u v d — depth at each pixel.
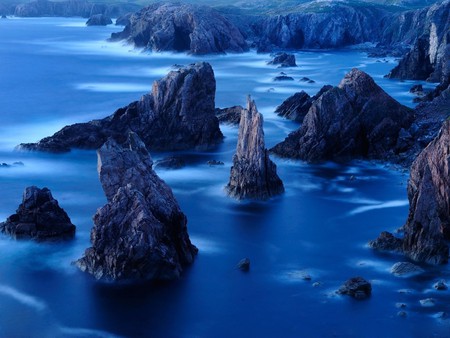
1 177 102.75
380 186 97.44
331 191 95.38
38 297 64.88
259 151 90.94
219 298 64.62
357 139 109.19
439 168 75.56
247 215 86.19
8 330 59.69
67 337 58.66
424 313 61.00
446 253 70.69
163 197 71.62
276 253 74.75
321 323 60.22
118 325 60.34
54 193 95.75
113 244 67.38
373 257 73.06
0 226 78.88
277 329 59.44
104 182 71.25
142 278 67.38
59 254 73.56
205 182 99.19
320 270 70.38
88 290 65.81
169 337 58.53
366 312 61.56
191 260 71.75
